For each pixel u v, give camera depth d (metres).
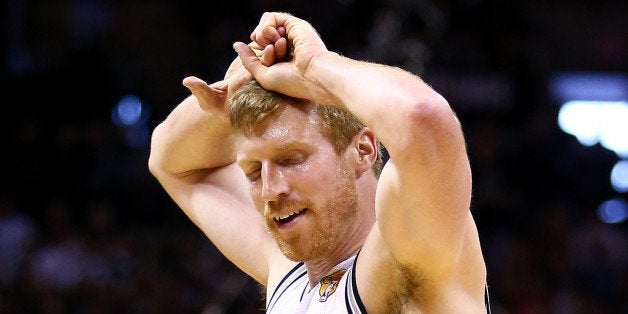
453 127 5.98
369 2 23.92
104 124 27.05
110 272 22.78
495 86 28.44
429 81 27.80
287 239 6.98
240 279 21.53
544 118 28.55
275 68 6.93
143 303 21.97
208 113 8.26
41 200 25.77
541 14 30.48
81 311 21.81
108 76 28.06
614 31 31.09
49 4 28.86
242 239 8.50
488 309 7.02
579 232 25.83
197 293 22.12
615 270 24.81
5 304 21.81
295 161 6.88
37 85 27.75
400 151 5.93
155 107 27.69
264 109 6.86
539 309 23.25
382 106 6.05
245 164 7.06
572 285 24.11
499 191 26.41
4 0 28.45
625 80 30.80
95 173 25.98
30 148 26.50
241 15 27.30
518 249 24.55
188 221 25.22
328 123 6.91
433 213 6.04
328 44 24.16
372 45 22.28
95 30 28.89
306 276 7.63
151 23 28.48
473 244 6.68
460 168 6.04
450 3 27.92
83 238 23.53
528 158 27.83
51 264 22.42
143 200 25.61
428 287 6.43
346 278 6.86
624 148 30.78
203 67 27.53
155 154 8.80
